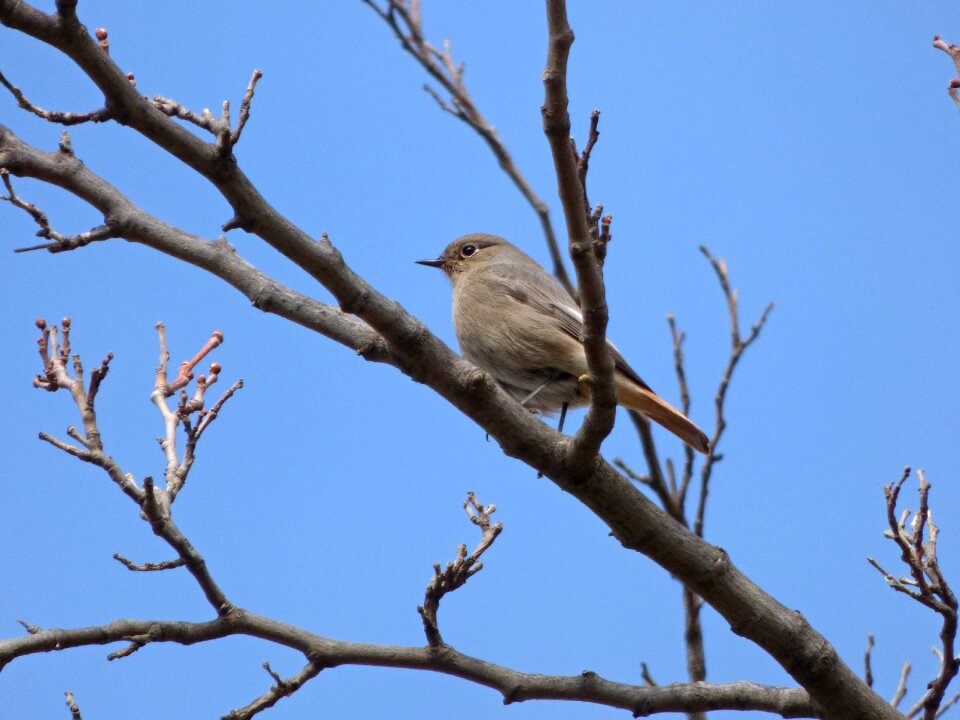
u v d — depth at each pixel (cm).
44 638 950
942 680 1005
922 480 1023
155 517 1001
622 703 1032
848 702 1010
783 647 1013
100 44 894
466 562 1043
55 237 905
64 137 934
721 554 1026
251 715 1009
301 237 909
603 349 928
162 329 1190
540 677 1039
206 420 1113
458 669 1034
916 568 1004
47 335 1097
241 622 1016
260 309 1015
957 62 977
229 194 880
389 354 1016
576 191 864
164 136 850
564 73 826
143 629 979
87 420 1048
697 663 1417
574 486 1012
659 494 1495
